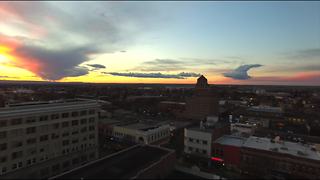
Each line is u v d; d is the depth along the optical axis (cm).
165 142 10550
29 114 6738
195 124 13662
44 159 7125
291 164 6425
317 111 19925
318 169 6053
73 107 7994
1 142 6116
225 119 15575
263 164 6750
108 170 4562
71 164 7894
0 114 6100
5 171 6181
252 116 16425
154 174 4666
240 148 7156
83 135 8369
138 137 9538
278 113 16962
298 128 14250
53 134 7381
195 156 7962
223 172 7112
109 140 10731
